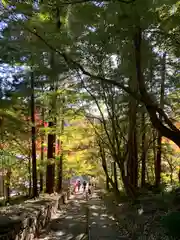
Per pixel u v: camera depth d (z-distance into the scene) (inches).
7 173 486.9
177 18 163.0
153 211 245.6
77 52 239.9
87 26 183.6
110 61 288.8
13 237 171.0
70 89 365.4
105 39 211.9
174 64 292.5
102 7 147.9
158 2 135.0
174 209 218.5
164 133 176.6
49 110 397.7
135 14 142.3
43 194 431.8
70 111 422.9
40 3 162.1
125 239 208.4
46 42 197.5
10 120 296.5
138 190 413.1
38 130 410.6
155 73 317.1
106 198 483.5
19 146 458.3
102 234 232.4
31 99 326.0
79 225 290.0
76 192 861.8
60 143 506.3
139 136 444.5
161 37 205.0
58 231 267.0
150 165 651.5
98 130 476.1
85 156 558.9
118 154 374.6
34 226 236.8
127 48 231.8
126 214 274.5
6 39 202.4
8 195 484.4
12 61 228.4
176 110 408.5
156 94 332.2
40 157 496.1
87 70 295.9
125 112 371.6
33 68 254.7
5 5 173.5
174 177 631.8
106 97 361.7
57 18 175.0
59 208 427.5
